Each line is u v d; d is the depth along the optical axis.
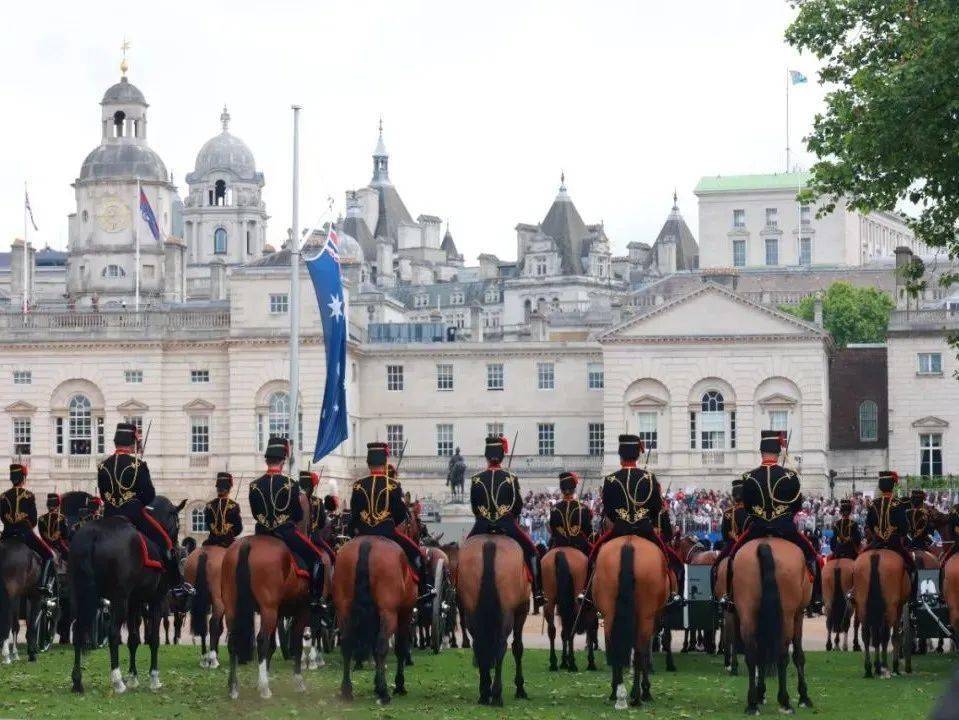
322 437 89.81
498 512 47.91
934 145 67.31
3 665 55.50
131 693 47.44
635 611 44.50
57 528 61.50
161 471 171.12
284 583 45.88
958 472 161.75
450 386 176.75
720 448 165.75
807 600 45.72
